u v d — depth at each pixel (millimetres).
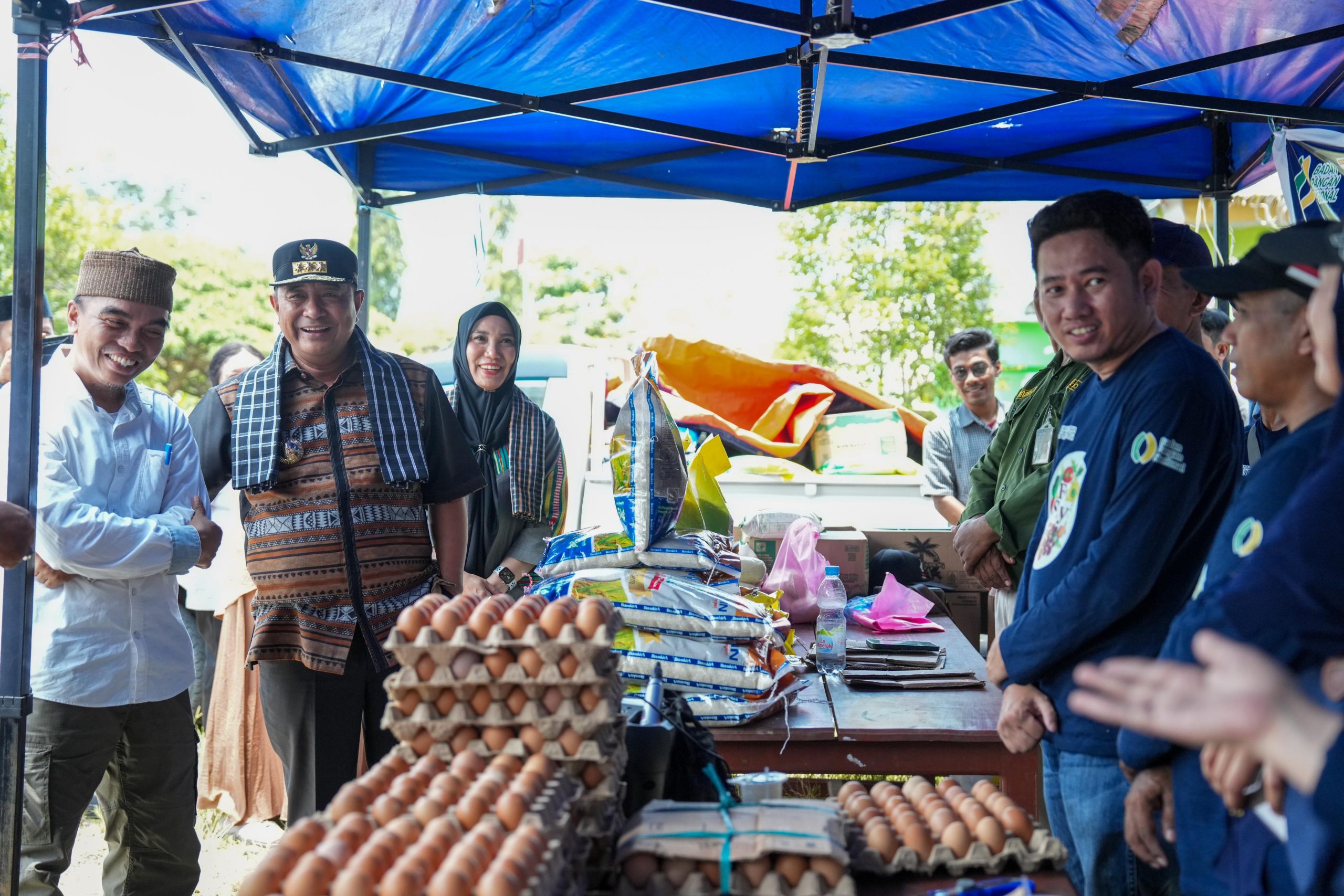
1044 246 2146
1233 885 1533
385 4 3479
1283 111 4277
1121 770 1998
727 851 1543
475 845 1358
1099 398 2148
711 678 2529
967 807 1735
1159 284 2145
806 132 4172
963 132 4836
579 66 4137
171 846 3143
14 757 2584
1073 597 1961
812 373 7008
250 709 4320
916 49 4023
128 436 3051
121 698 2953
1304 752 973
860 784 1920
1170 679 1041
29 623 2621
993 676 2270
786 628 3145
